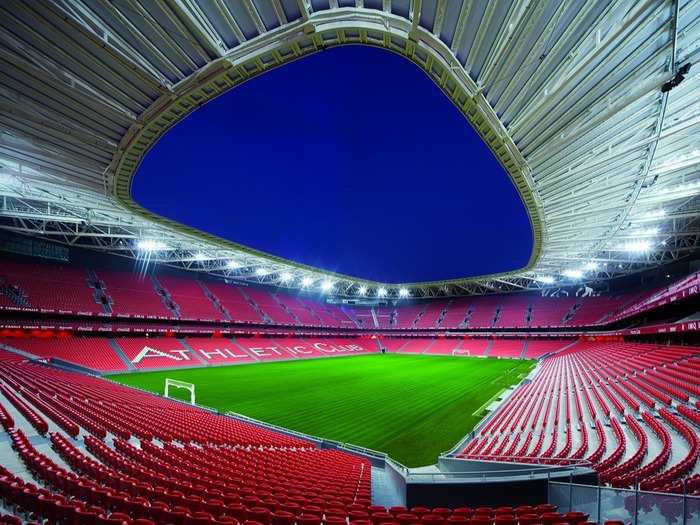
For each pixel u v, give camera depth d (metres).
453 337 68.62
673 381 20.64
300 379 34.34
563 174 19.64
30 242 41.50
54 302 38.94
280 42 12.84
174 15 11.15
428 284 70.38
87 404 18.22
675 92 13.92
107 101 14.34
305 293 76.31
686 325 26.95
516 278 61.59
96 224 36.41
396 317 78.25
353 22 12.26
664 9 9.91
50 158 18.30
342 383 32.38
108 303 43.66
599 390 23.23
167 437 14.15
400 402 25.23
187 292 54.31
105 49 11.93
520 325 61.91
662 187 22.62
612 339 49.44
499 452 13.95
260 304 62.75
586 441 14.53
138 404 20.23
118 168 19.38
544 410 20.39
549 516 6.52
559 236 30.92
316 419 21.14
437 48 12.95
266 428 18.86
